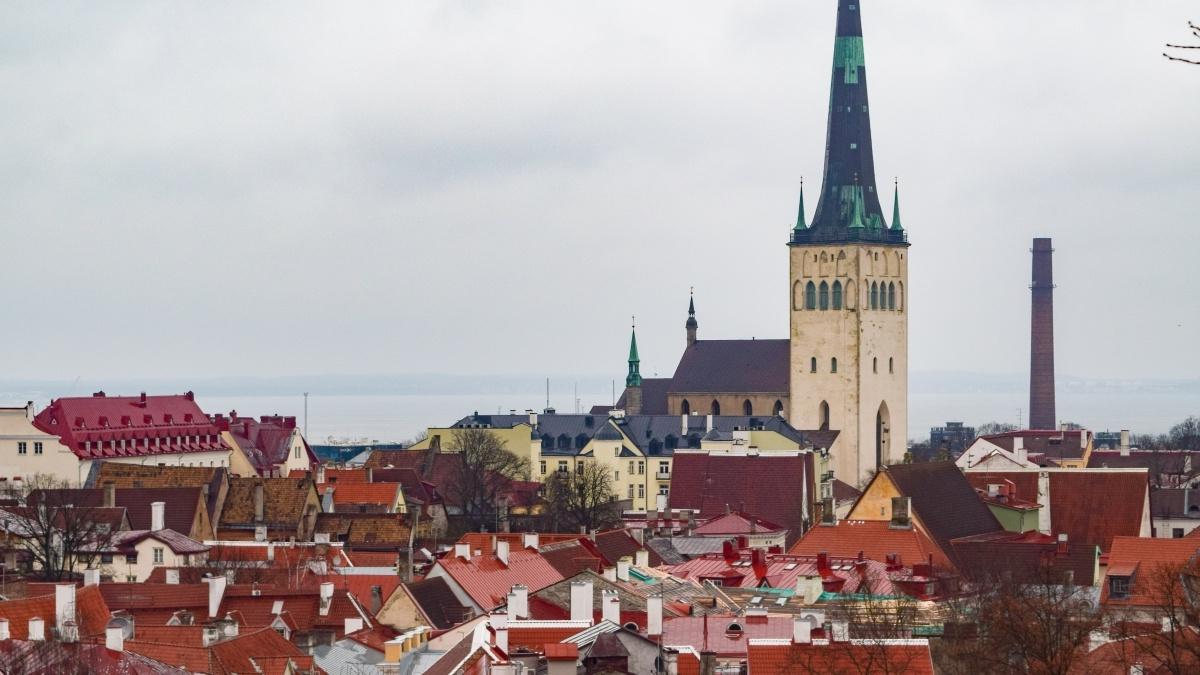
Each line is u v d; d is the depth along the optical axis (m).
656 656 178.38
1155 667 196.38
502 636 185.12
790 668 179.12
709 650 190.50
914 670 180.00
